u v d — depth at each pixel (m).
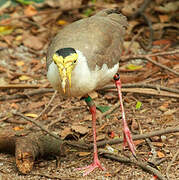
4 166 9.02
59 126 10.75
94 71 8.59
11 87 12.35
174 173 8.60
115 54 9.47
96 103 11.73
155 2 16.56
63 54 7.90
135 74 13.09
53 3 17.11
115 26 10.00
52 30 15.65
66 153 9.42
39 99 12.19
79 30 9.20
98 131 10.33
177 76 12.72
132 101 11.70
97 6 16.39
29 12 16.48
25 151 8.65
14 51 14.71
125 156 9.34
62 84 7.75
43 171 8.83
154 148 9.45
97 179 8.49
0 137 9.33
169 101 11.60
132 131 10.26
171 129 9.62
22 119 11.17
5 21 16.02
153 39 14.96
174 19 15.75
